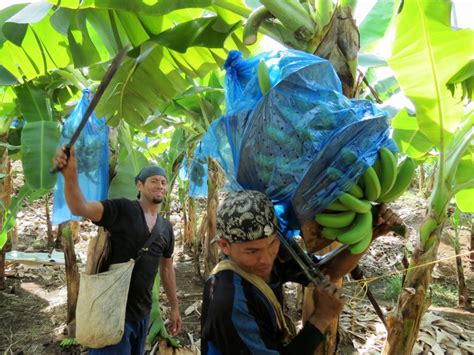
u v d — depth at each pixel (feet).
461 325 15.01
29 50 8.53
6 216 14.75
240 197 4.16
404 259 7.55
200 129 13.39
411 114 9.45
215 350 4.51
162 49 8.32
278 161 3.96
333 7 5.82
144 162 12.83
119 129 12.10
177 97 12.82
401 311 6.97
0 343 13.48
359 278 5.49
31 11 6.88
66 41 8.61
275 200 4.23
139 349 9.96
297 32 5.71
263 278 4.66
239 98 4.30
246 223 4.04
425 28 5.83
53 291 17.93
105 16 7.97
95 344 8.84
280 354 4.36
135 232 9.00
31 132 10.81
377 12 9.86
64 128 10.43
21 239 25.63
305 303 6.13
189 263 22.08
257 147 4.00
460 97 6.40
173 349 12.76
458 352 12.68
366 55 10.46
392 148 4.31
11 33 7.54
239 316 4.20
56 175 10.52
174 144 17.44
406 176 4.40
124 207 8.94
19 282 18.86
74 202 7.04
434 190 6.92
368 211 4.24
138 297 9.36
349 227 4.28
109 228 8.79
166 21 8.28
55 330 14.29
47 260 18.88
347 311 15.62
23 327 14.58
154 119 13.26
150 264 9.41
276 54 4.31
